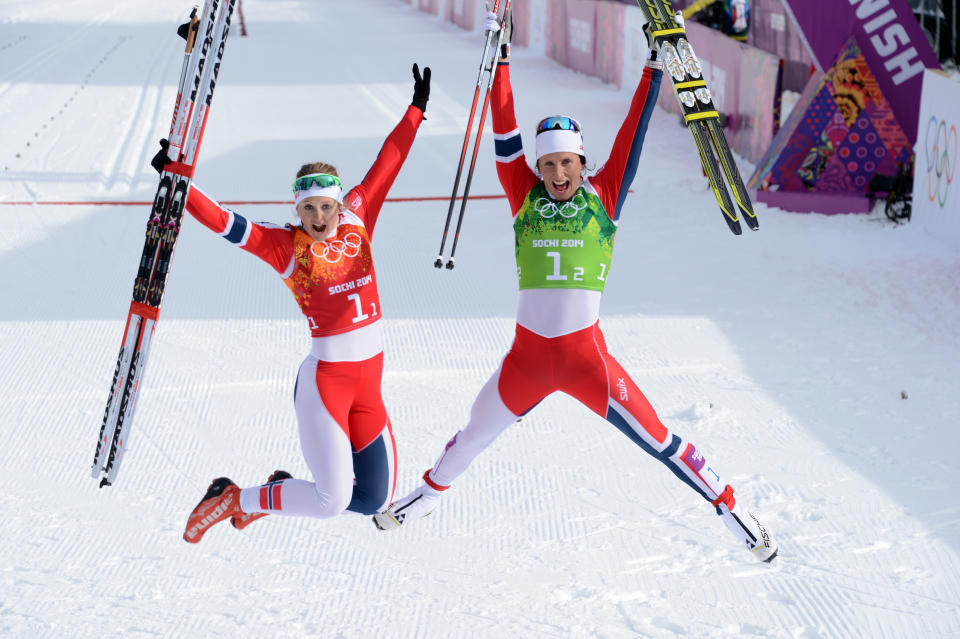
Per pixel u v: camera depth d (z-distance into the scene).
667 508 15.66
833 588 13.30
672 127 47.16
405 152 13.49
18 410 19.36
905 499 15.52
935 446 17.23
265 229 12.38
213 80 12.17
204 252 29.53
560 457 17.45
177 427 18.67
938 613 12.65
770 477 16.41
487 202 35.31
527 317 12.62
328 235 12.43
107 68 66.50
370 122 49.06
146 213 33.38
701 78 13.02
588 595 13.37
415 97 13.66
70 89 58.09
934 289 25.25
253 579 13.91
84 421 19.00
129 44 78.88
